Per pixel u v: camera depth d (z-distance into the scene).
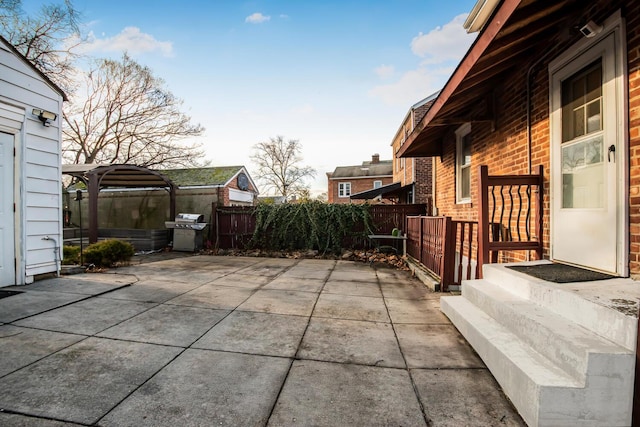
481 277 3.77
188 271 6.40
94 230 8.41
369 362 2.51
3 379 2.16
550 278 2.71
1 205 4.52
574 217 3.18
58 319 3.36
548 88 3.61
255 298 4.37
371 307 4.00
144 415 1.81
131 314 3.58
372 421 1.79
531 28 3.11
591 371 1.62
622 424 1.63
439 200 8.37
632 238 2.56
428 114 5.27
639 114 2.48
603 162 2.83
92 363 2.42
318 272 6.52
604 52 2.79
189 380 2.20
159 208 12.68
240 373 2.31
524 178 3.74
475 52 3.39
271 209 10.09
